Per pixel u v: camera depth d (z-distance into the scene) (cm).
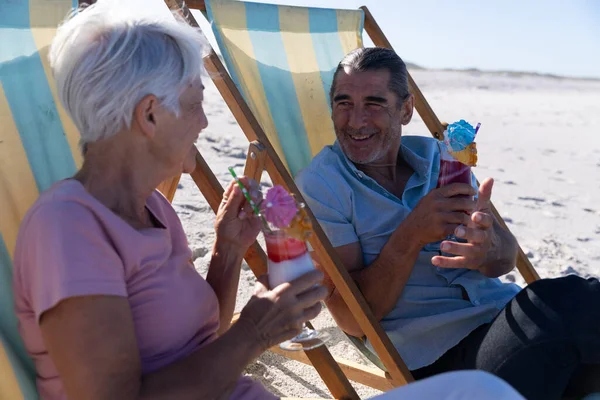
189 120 169
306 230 183
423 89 1375
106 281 150
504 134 859
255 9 291
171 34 163
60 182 162
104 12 161
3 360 172
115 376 148
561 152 756
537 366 199
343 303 247
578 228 493
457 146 230
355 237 254
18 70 209
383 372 270
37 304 148
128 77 157
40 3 213
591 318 197
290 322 171
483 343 213
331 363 222
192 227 417
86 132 163
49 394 166
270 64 298
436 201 231
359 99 259
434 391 143
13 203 196
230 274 200
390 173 271
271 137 288
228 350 163
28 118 208
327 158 268
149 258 165
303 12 310
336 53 323
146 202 179
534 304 205
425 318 244
